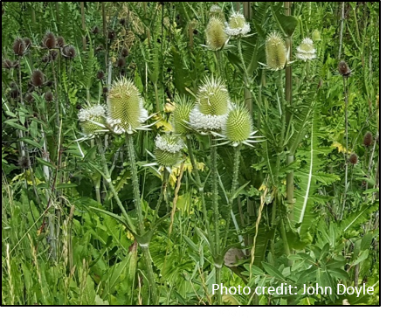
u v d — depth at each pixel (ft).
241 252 5.61
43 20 8.67
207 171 6.23
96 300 5.26
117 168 6.82
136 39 8.11
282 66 5.36
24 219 6.05
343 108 7.28
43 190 6.38
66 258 5.42
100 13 10.16
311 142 5.53
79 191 6.59
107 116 4.91
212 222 5.93
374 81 7.71
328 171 6.54
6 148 7.23
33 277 5.43
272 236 5.29
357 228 5.45
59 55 6.52
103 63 8.84
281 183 5.75
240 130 4.87
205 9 7.84
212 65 6.95
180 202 6.09
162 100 7.16
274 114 5.79
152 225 4.99
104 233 5.91
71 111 6.28
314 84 5.38
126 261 5.48
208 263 5.71
